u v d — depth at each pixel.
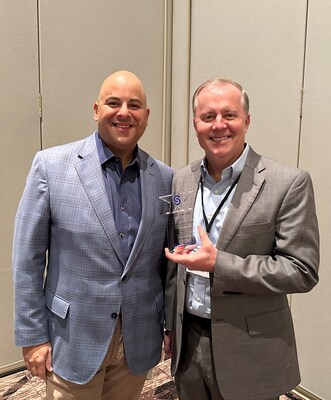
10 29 2.53
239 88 1.46
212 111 1.42
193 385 1.61
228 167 1.47
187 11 3.12
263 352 1.46
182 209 1.59
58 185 1.52
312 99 2.37
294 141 2.50
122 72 1.57
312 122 2.39
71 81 2.80
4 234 2.68
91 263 1.51
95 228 1.50
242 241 1.42
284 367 1.49
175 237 1.62
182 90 3.25
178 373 1.66
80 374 1.55
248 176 1.45
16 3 2.53
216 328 1.45
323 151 2.35
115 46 2.97
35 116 2.69
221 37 2.89
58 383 1.61
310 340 2.53
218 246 1.42
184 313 1.59
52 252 1.60
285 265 1.36
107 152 1.56
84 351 1.54
